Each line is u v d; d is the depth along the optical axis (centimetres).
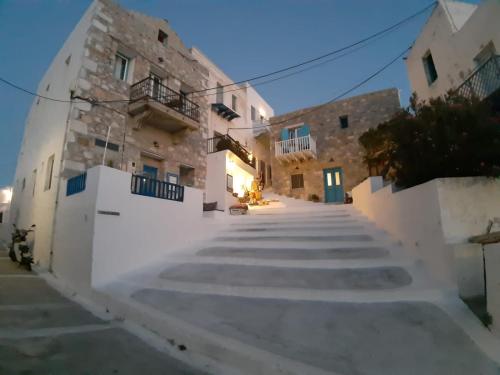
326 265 488
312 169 1633
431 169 447
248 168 1638
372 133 1302
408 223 498
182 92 1275
